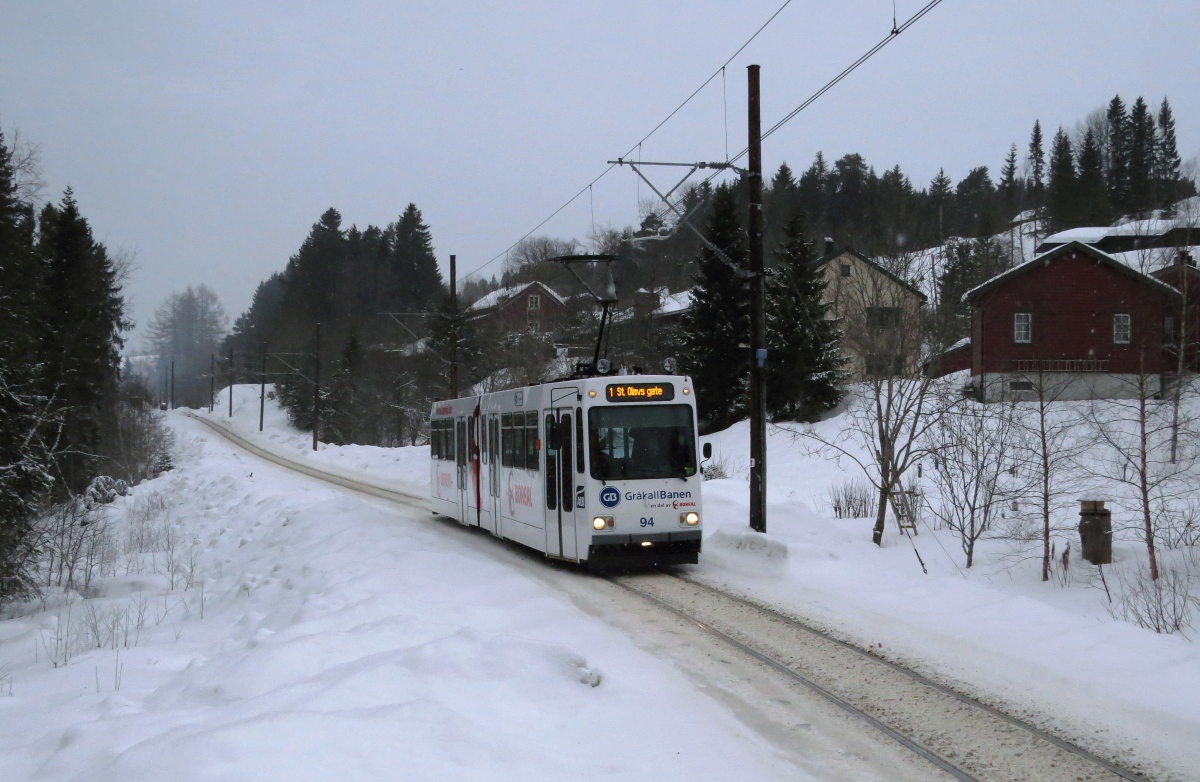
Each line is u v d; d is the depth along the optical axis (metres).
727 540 15.05
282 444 64.94
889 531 16.06
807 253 36.94
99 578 17.97
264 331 112.19
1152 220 57.75
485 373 52.38
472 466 19.33
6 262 21.30
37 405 17.59
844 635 9.61
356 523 19.23
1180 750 6.25
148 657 10.29
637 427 14.02
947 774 5.90
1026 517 13.98
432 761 5.57
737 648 9.17
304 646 8.41
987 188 100.25
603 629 10.03
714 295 39.22
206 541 23.20
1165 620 9.95
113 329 46.66
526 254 76.25
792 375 37.34
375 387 64.69
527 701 7.12
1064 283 37.47
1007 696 7.48
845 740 6.53
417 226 104.75
